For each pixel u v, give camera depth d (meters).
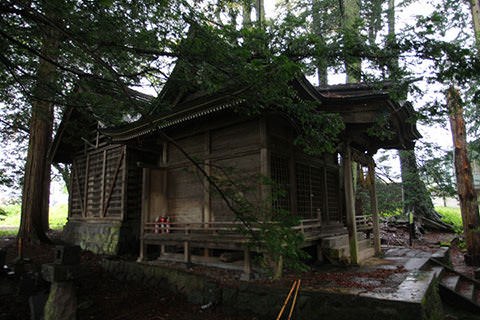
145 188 8.91
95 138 12.35
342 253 7.39
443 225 15.91
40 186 10.93
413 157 13.20
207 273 6.85
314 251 8.38
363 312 4.59
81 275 4.39
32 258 8.99
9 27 4.31
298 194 8.34
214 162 8.21
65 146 13.59
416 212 16.39
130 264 8.20
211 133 8.48
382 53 4.85
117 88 4.59
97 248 10.62
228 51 3.98
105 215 11.16
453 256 11.62
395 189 18.42
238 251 8.13
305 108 4.81
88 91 5.41
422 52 4.62
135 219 10.69
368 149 9.97
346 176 7.84
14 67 4.20
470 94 11.21
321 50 4.64
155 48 4.24
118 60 4.71
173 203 9.15
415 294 4.66
